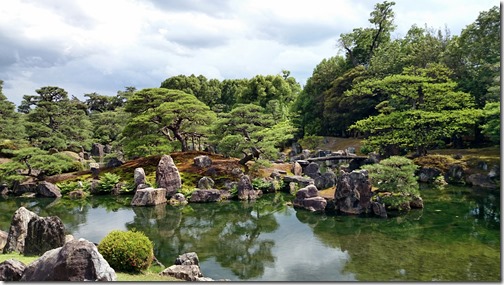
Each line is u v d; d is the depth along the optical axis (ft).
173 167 117.60
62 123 211.20
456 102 142.31
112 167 148.56
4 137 187.52
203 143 194.18
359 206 90.68
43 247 50.55
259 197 116.78
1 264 38.09
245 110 132.16
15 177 126.93
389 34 240.73
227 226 83.87
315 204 97.14
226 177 126.82
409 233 73.00
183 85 274.98
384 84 150.71
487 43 142.10
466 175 123.03
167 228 82.23
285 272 54.85
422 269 53.78
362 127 156.15
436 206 94.17
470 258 57.98
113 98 311.68
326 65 247.50
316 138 218.18
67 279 34.27
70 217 92.32
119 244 45.34
